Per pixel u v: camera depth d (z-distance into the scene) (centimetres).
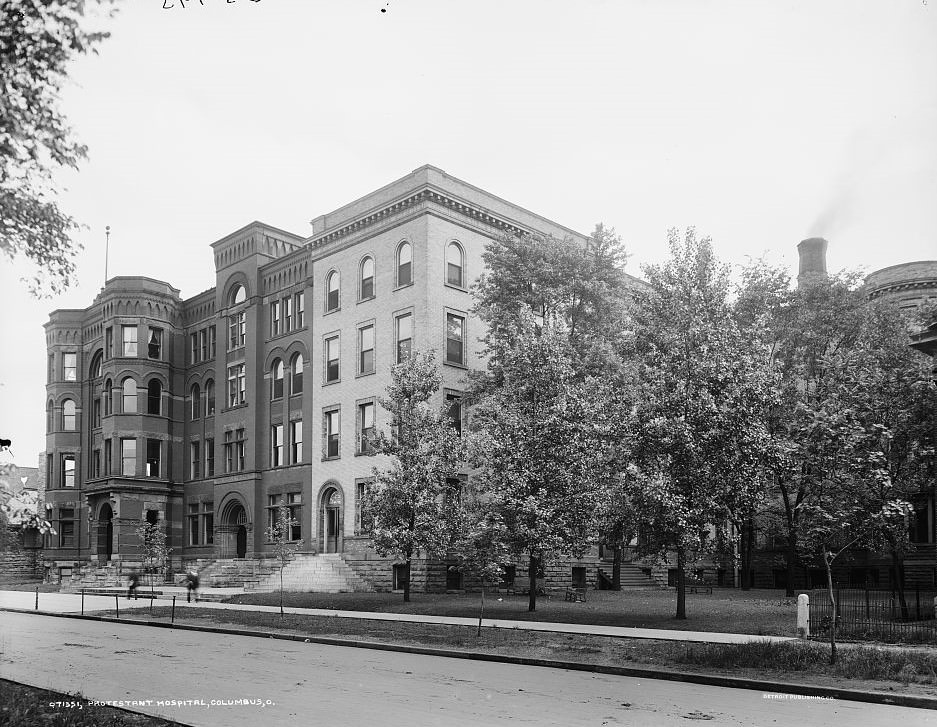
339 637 2033
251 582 4066
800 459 1725
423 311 3803
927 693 1194
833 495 1650
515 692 1263
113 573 4775
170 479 5450
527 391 2702
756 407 2225
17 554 5819
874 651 1499
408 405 2992
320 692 1258
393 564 3497
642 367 2495
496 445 2548
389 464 3819
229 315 5112
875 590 3666
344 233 4284
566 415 2572
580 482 2528
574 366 3119
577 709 1121
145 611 2956
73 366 6225
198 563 4725
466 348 3953
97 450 5975
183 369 5634
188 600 3412
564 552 2581
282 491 4516
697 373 2200
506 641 1872
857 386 2070
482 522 2508
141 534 4556
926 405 2075
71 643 2020
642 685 1345
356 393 4106
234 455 4956
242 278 4994
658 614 2442
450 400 3800
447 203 3916
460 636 1975
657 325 2602
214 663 1620
